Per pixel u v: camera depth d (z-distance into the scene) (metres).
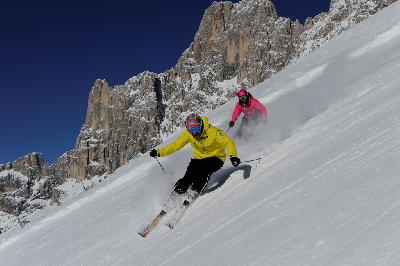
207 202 6.41
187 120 6.46
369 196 3.02
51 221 15.06
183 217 6.39
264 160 6.90
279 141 7.53
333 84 11.33
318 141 6.11
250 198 5.18
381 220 2.55
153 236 6.48
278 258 2.92
